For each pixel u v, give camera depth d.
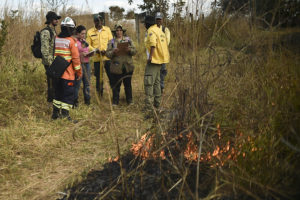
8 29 7.84
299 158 2.19
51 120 4.98
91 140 4.27
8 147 3.88
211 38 2.96
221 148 2.71
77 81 5.63
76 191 2.72
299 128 2.18
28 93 5.99
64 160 3.65
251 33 2.59
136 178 2.62
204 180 2.40
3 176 3.17
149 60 5.12
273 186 2.10
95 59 6.25
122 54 5.73
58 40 4.73
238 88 3.03
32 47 5.48
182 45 3.25
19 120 4.85
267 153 2.35
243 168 2.34
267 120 2.57
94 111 5.41
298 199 1.90
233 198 2.10
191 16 3.09
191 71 3.12
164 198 2.29
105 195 2.40
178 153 2.78
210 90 3.20
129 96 6.11
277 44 2.61
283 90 2.62
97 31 6.52
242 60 2.77
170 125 2.89
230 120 2.96
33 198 2.78
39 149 3.93
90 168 3.23
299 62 2.45
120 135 4.26
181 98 3.12
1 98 5.57
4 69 6.52
